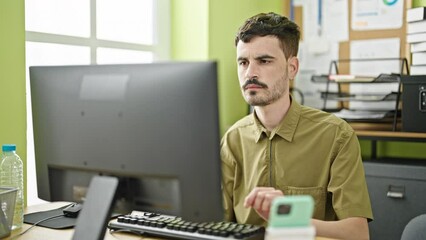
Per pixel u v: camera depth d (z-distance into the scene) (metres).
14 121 1.91
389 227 2.37
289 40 1.52
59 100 1.11
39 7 2.24
